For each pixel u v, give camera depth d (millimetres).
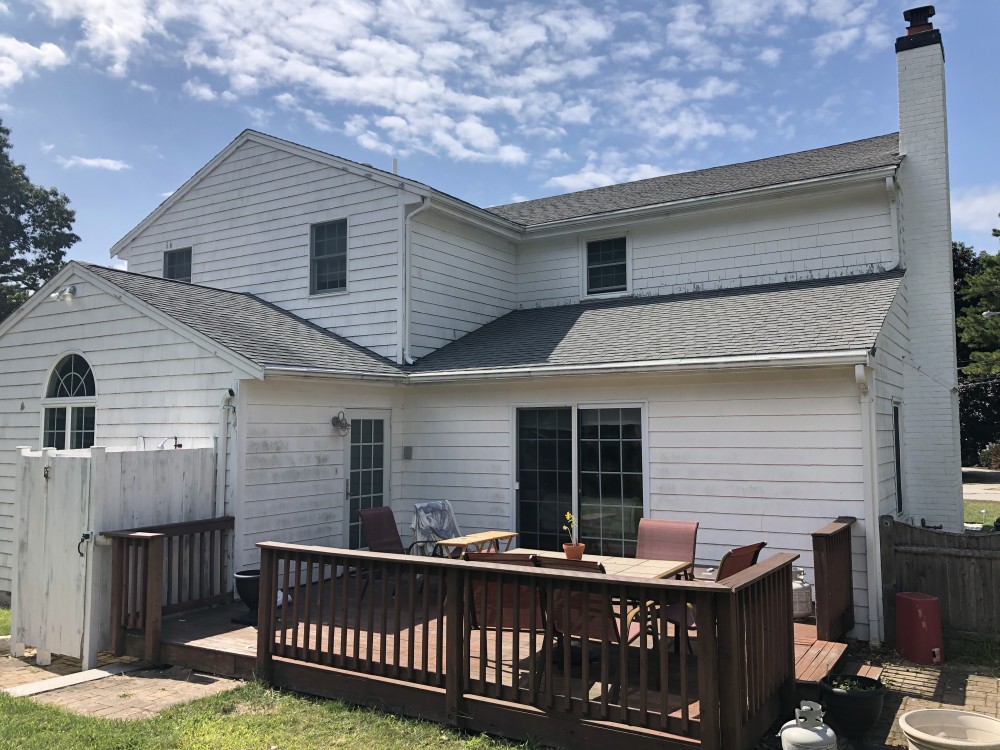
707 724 3594
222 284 12305
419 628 6344
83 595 6230
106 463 6387
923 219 10219
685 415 7754
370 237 10656
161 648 5984
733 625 3650
